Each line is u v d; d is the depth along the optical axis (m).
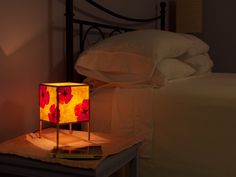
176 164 1.59
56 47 1.87
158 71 1.75
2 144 1.38
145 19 2.98
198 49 2.35
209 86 1.78
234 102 1.49
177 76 2.01
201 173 1.54
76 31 2.06
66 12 1.86
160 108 1.64
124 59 1.79
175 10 3.56
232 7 3.43
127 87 1.79
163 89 1.70
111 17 2.46
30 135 1.52
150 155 1.65
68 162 1.18
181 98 1.60
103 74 1.85
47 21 1.80
